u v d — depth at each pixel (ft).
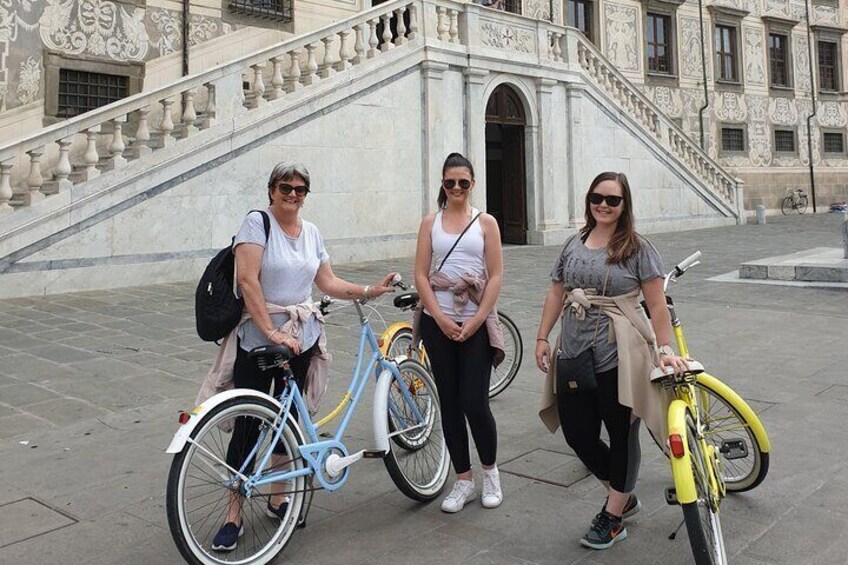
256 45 52.06
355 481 13.60
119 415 17.48
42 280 34.01
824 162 100.01
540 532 11.29
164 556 10.66
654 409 10.29
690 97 86.02
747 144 91.86
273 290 11.64
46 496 12.83
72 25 43.62
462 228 12.57
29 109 42.04
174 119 46.70
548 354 11.68
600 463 11.30
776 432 15.44
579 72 61.00
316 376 12.23
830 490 12.39
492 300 12.27
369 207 47.55
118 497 12.79
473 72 52.75
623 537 10.94
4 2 41.09
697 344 24.11
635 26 81.10
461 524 11.66
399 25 49.42
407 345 16.16
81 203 35.14
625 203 10.93
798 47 97.81
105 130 43.37
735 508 11.80
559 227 59.88
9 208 33.47
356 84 46.29
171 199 38.24
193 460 10.50
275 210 11.68
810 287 35.50
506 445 15.39
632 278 10.81
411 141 49.83
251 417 10.66
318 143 44.57
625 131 65.62
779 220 85.25
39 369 21.33
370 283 37.63
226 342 11.55
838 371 20.26
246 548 10.66
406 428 13.23
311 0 54.75
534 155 58.54
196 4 49.06
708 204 74.79
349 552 10.77
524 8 71.20
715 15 88.58
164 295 34.37
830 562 9.98
